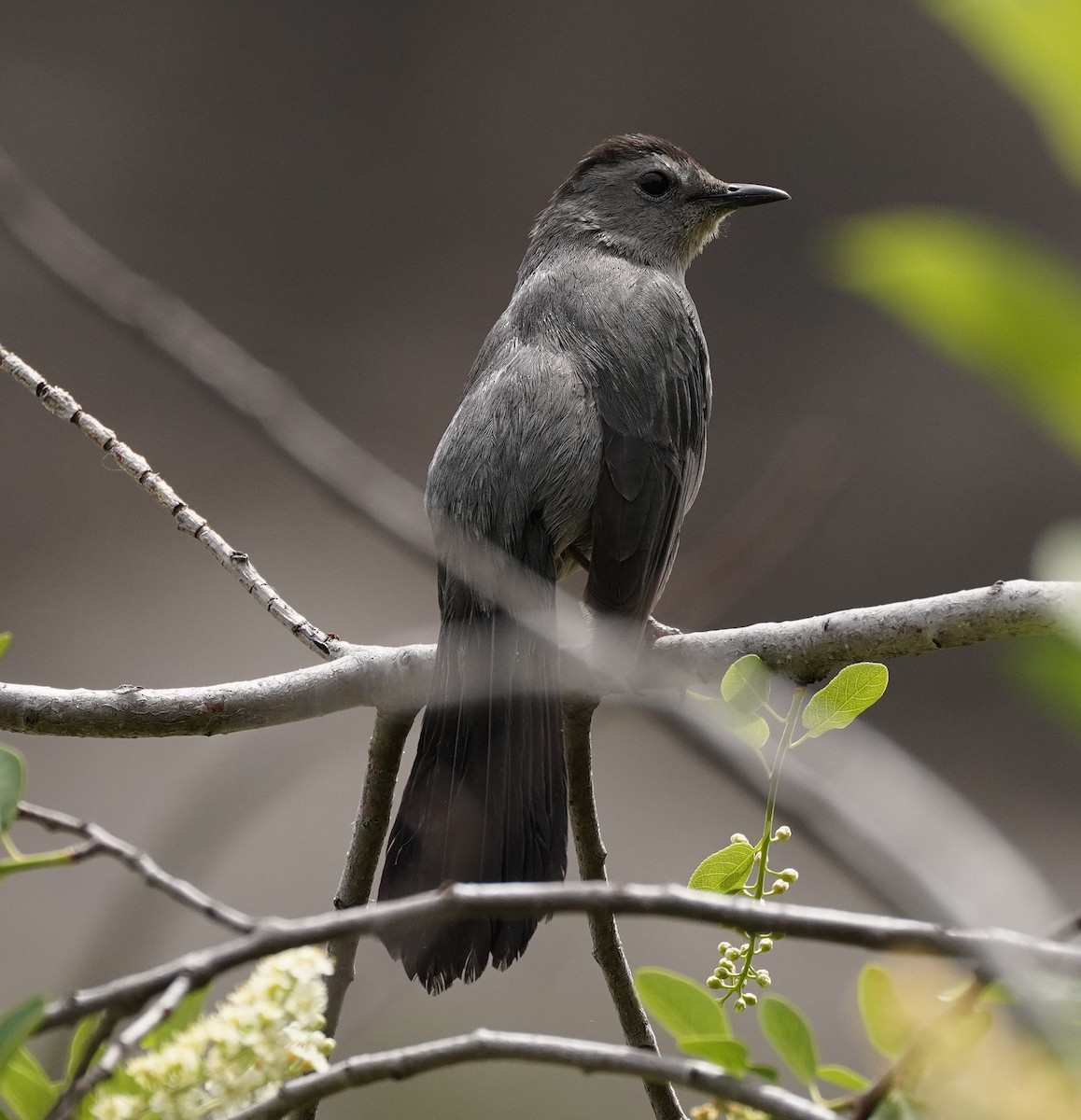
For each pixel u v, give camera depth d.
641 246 9.31
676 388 7.85
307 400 23.44
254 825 15.98
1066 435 1.75
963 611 5.42
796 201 24.55
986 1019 3.54
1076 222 24.33
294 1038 3.56
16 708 5.73
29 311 22.72
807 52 24.97
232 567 6.01
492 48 25.30
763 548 8.65
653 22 25.33
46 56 24.17
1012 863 4.28
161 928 8.35
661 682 5.84
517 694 5.93
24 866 3.46
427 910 3.09
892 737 19.64
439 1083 12.33
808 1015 13.55
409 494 7.14
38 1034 3.04
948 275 1.70
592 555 7.18
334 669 5.92
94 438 6.07
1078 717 2.02
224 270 24.11
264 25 24.84
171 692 5.85
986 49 1.68
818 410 22.94
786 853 15.51
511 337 7.85
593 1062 3.34
